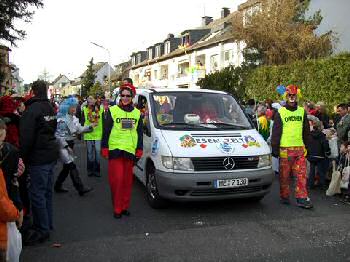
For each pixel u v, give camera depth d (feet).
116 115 21.44
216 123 24.44
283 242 17.62
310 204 23.08
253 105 46.03
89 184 29.84
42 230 17.93
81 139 58.44
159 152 21.80
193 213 22.18
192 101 25.57
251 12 79.66
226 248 16.97
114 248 17.11
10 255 12.87
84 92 253.24
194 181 20.72
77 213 22.35
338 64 48.16
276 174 33.50
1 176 12.28
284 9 74.74
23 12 67.72
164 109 24.80
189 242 17.71
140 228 19.69
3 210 12.01
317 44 71.92
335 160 28.12
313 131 27.61
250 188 21.85
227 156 21.31
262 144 23.03
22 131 16.81
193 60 142.51
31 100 17.48
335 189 25.94
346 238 18.13
